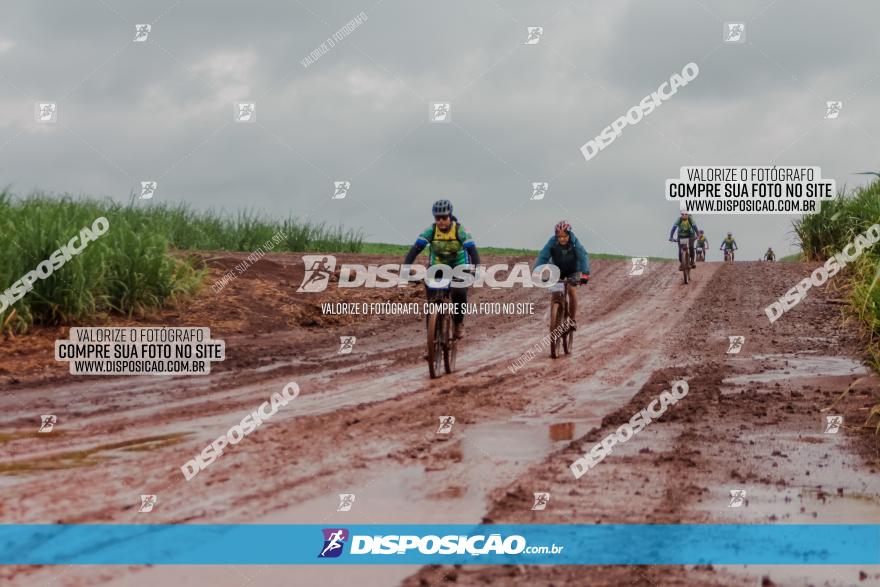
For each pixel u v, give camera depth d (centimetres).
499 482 529
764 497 496
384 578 360
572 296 1248
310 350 1229
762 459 593
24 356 1013
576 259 1248
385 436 673
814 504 482
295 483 519
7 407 766
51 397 821
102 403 796
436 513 459
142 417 732
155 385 907
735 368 1042
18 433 656
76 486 499
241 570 367
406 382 975
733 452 615
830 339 1269
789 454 609
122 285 1280
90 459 570
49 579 350
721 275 2281
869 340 1191
